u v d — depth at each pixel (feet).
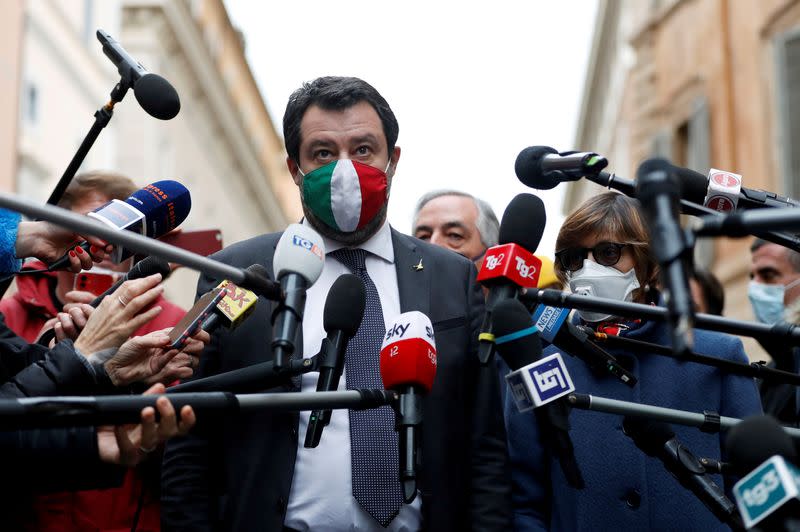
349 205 12.23
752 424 8.75
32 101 62.39
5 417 9.07
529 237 10.87
